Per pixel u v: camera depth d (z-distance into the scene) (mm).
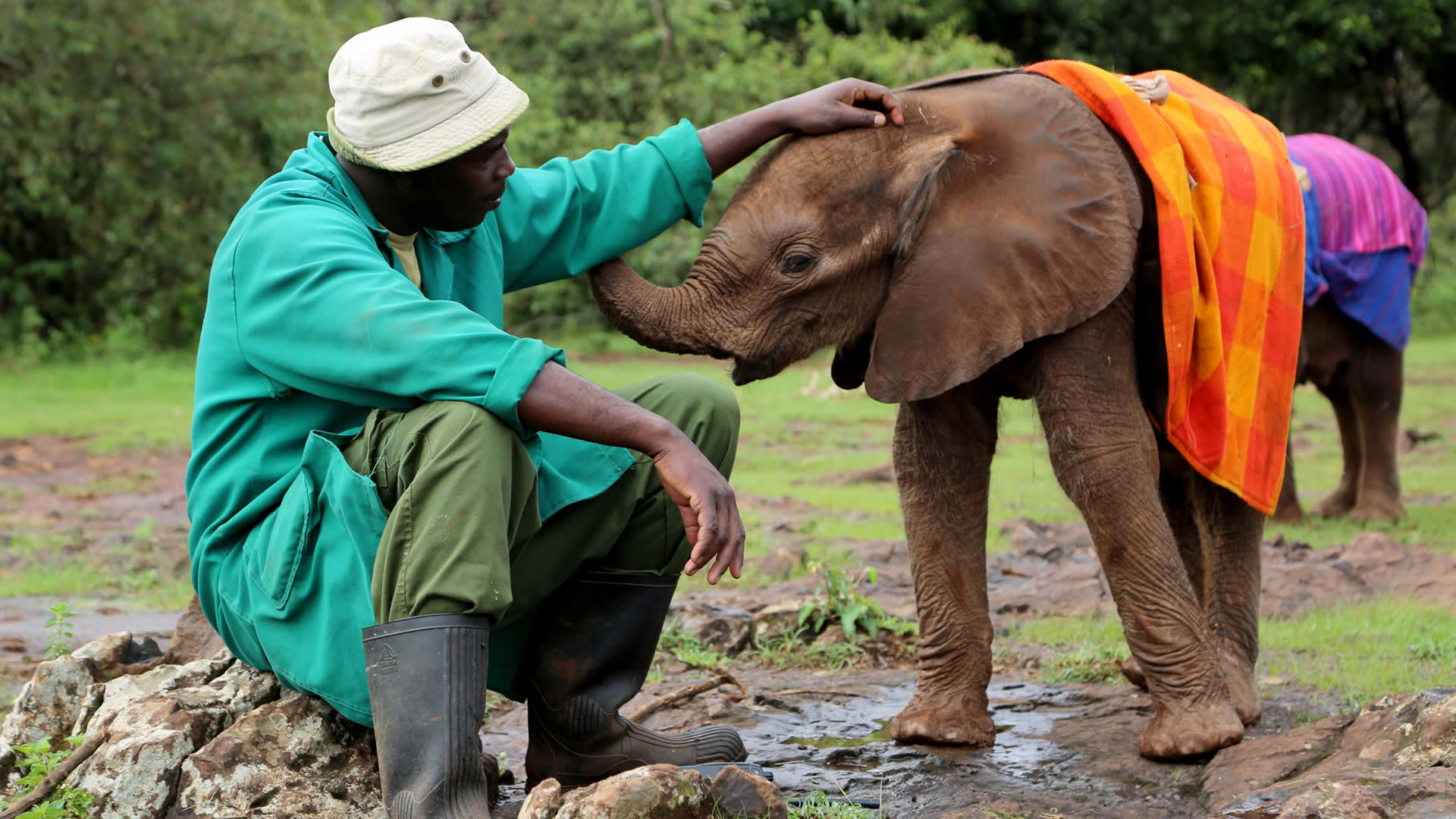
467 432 2697
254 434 3066
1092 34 27078
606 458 3137
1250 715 4090
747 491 10008
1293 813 2889
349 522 2832
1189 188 3740
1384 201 8164
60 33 19531
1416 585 6344
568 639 3234
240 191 21094
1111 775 3605
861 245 3664
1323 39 26281
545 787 2725
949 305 3598
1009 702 4461
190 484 3178
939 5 25469
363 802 3035
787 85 21656
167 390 17016
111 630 5645
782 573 6871
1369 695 4414
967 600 3994
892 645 5219
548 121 20516
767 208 3670
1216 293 3695
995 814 3246
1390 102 30109
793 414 14906
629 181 3637
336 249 2867
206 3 20516
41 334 21297
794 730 4176
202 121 20781
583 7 22141
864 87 3791
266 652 3049
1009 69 3885
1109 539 3725
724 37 22234
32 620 5863
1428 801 2982
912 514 4035
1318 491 9906
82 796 2875
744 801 2844
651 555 3221
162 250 21516
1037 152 3664
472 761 2695
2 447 12477
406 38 2979
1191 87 4242
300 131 21172
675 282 19109
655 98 21859
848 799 3385
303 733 3068
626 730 3352
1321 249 7828
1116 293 3592
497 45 22547
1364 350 8336
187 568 7102
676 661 5012
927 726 3914
